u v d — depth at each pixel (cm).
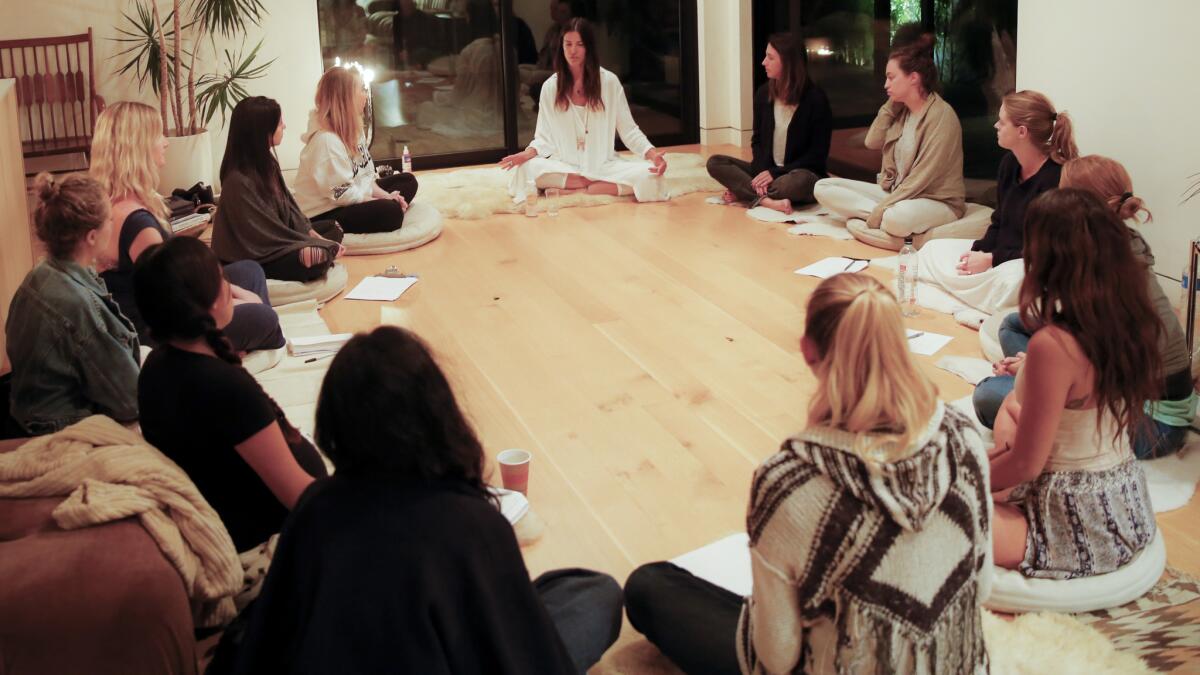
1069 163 355
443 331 485
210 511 236
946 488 177
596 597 239
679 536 315
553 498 338
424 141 835
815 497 178
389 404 170
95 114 714
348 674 171
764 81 853
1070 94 518
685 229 643
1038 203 254
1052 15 520
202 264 244
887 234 579
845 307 177
